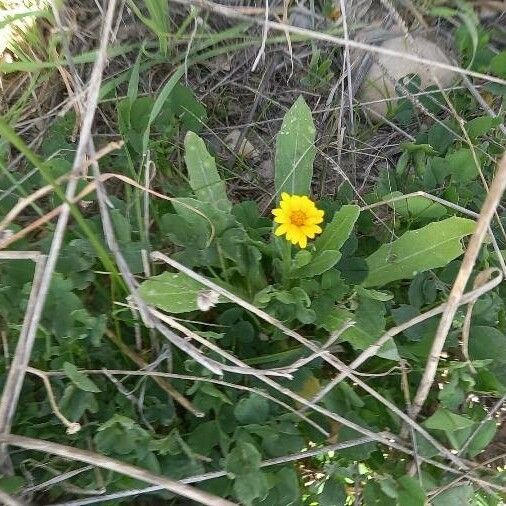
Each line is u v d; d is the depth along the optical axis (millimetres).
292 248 275
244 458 238
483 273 254
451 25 330
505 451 293
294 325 280
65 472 244
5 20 282
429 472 268
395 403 276
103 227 255
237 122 345
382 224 305
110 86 288
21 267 260
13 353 259
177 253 267
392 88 333
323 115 340
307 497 265
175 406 269
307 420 252
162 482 230
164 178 306
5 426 235
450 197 291
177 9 329
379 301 266
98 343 246
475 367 264
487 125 297
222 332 269
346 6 326
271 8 329
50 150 292
